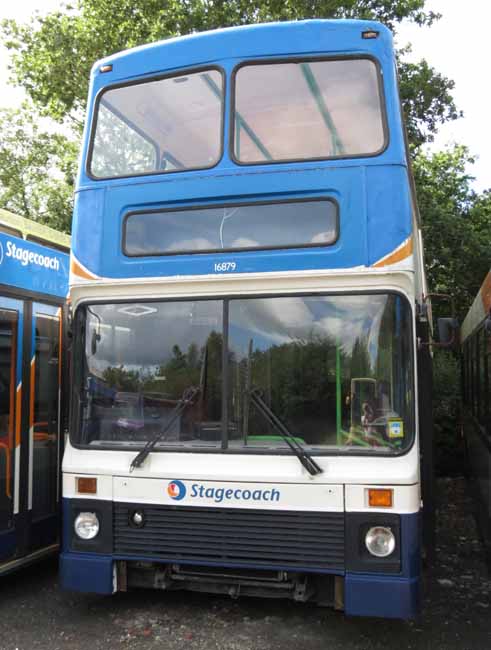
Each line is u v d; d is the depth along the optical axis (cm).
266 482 429
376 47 473
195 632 474
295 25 489
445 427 1313
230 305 458
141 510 452
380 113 459
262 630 477
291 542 423
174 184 480
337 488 419
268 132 472
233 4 1373
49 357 605
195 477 440
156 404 463
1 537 527
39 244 604
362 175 448
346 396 432
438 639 468
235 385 448
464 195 2186
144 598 542
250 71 487
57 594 555
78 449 473
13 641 459
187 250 469
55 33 1513
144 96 511
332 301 443
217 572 448
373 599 408
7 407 543
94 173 506
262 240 457
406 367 427
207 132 484
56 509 604
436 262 1823
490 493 662
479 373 851
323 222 448
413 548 410
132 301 479
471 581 614
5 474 538
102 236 491
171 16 1370
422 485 470
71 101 1578
